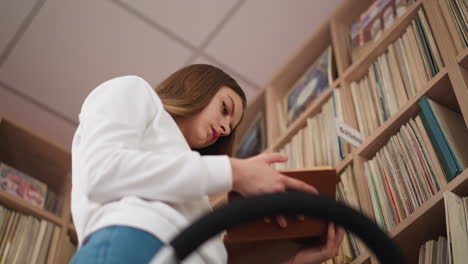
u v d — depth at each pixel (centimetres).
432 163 148
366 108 190
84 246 85
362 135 186
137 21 282
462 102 147
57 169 298
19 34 283
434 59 168
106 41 287
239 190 96
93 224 91
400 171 159
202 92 138
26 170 297
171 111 131
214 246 92
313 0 280
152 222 86
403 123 168
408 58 179
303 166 208
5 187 261
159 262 47
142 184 91
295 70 265
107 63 294
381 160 168
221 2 279
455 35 162
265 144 259
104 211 90
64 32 283
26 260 238
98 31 284
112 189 91
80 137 109
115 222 86
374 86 190
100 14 279
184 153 95
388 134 171
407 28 184
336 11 242
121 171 91
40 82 297
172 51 292
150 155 94
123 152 94
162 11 279
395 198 157
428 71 169
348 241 162
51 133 314
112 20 281
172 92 140
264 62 298
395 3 205
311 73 246
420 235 147
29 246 243
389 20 204
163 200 91
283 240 123
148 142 105
